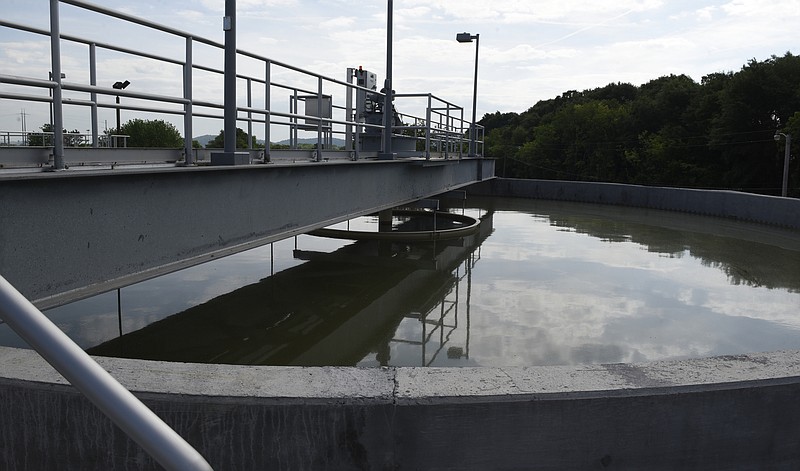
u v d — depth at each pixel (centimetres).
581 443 247
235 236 700
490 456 243
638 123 6712
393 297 1149
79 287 477
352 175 1083
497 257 1606
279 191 801
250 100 967
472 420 240
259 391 237
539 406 242
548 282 1301
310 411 235
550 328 963
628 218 2786
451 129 1962
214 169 618
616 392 246
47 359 98
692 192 3083
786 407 261
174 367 257
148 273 553
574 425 245
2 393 244
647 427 250
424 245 1770
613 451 250
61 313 962
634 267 1505
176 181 590
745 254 1764
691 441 255
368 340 897
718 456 259
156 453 98
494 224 2444
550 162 7681
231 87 716
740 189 5147
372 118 1980
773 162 5025
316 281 1255
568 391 244
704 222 2662
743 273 1465
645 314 1063
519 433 243
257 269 1356
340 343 881
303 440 237
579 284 1287
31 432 245
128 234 528
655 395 248
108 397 98
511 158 8119
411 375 257
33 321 99
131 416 98
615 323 998
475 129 2858
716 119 5288
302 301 1101
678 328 982
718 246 1920
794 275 1452
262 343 870
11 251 417
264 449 237
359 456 239
